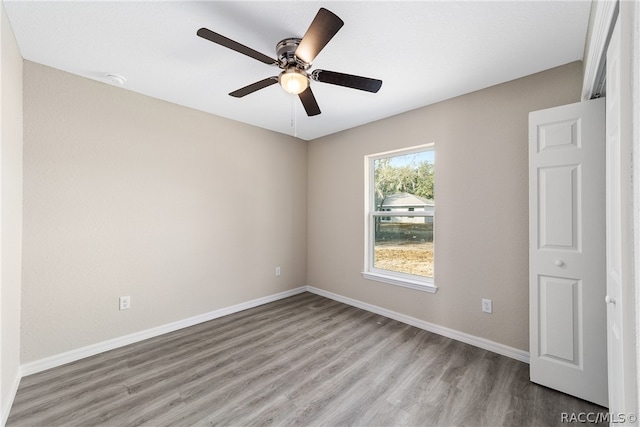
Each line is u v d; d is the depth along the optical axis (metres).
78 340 2.22
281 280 3.82
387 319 3.08
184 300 2.86
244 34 1.73
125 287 2.47
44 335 2.07
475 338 2.45
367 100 2.67
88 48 1.87
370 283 3.33
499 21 1.58
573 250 1.76
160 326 2.69
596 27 1.27
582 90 1.87
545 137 1.86
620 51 0.87
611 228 1.28
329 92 2.50
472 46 1.82
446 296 2.65
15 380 1.82
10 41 1.64
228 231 3.24
